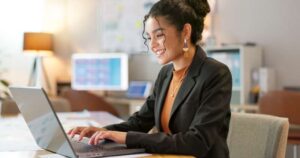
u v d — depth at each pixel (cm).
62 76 569
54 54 561
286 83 363
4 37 528
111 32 521
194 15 144
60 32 568
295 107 290
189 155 128
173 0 143
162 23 141
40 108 125
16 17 534
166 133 141
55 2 564
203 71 142
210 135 130
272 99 301
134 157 124
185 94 143
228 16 402
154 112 164
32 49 508
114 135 134
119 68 463
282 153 155
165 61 146
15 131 184
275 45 370
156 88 166
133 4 489
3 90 497
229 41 402
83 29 562
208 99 136
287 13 362
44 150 139
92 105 409
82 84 496
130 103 427
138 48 484
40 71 542
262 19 378
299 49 355
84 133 146
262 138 162
